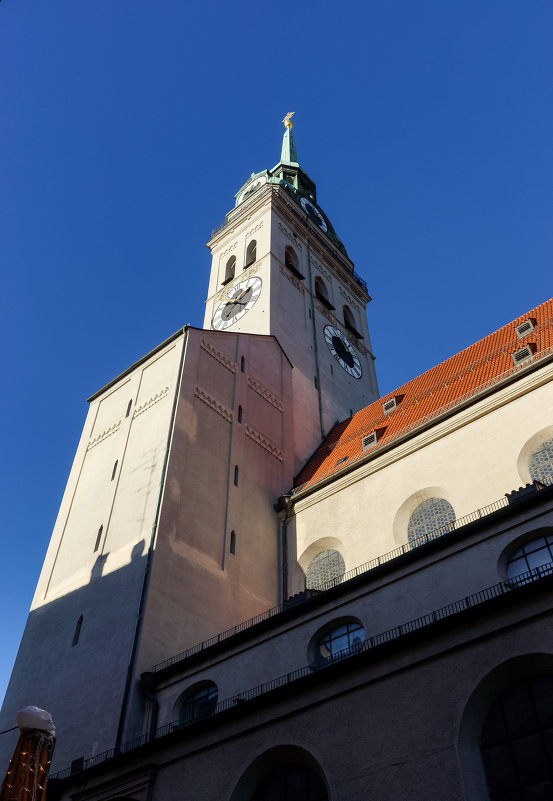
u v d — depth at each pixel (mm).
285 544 35000
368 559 30625
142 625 26953
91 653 28203
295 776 19734
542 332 34625
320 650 23578
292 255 56656
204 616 29281
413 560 23094
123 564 30078
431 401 36281
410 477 31375
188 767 21500
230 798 19781
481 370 35375
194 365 37156
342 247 65875
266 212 57219
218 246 60500
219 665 25406
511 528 21719
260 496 36219
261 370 42406
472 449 29875
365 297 64062
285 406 42688
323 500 34875
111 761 23109
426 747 17109
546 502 21391
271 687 23281
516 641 17297
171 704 25328
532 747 16359
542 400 28797
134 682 25766
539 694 16922
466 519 27969
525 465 28094
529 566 21172
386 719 18219
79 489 36625
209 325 53531
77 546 33656
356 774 17859
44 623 31781
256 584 32594
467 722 17062
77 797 23344
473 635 17984
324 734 19141
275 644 24469
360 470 33656
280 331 47781
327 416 47000
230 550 32438
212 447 35062
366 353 58469
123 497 33125
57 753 26047
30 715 10977
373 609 22953
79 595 31172
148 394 37156
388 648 19062
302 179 70562
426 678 18203
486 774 16672
